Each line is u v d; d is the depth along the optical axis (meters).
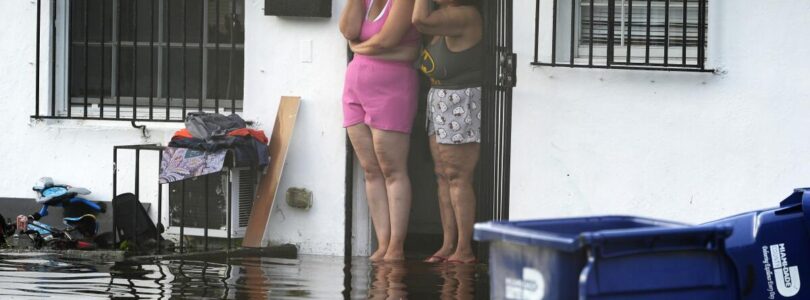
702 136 10.83
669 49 10.99
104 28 12.69
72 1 12.78
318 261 11.46
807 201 7.54
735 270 6.08
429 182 12.67
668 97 10.88
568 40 11.16
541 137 11.16
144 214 12.04
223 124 11.67
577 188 11.10
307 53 11.85
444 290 9.89
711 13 10.73
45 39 12.67
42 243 12.11
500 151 10.88
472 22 10.91
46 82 12.69
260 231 11.85
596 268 5.75
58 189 12.31
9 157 12.77
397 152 11.32
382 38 11.11
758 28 10.66
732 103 10.75
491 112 10.86
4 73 12.74
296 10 11.73
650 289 5.88
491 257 6.09
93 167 12.55
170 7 12.62
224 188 11.84
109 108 12.84
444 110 11.00
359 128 11.41
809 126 10.62
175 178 11.48
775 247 7.55
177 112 12.67
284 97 11.94
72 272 10.58
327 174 11.87
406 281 10.32
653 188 10.95
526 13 11.12
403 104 11.25
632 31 11.05
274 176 11.87
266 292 9.72
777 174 10.70
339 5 11.73
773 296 7.54
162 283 10.07
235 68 12.38
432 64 10.95
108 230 12.39
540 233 5.87
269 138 11.99
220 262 11.30
